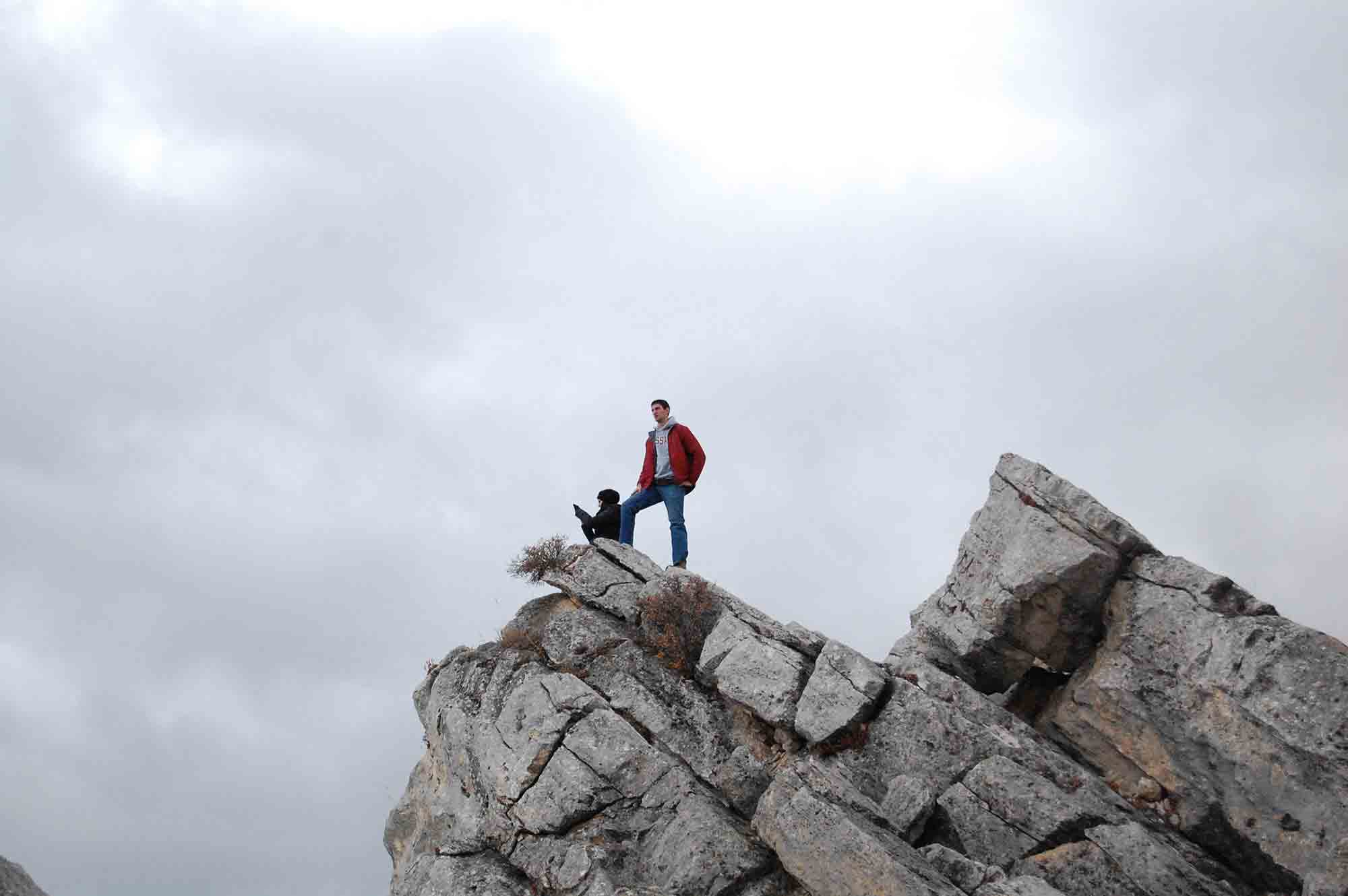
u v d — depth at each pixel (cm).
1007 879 1259
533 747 1644
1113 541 1551
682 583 1855
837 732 1566
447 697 1886
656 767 1577
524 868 1548
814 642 1727
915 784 1443
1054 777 1459
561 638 1844
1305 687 1325
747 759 1591
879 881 1234
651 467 2211
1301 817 1314
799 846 1330
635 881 1452
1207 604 1462
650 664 1766
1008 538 1634
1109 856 1334
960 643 1667
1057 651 1616
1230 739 1386
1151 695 1471
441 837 1778
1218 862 1398
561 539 2095
